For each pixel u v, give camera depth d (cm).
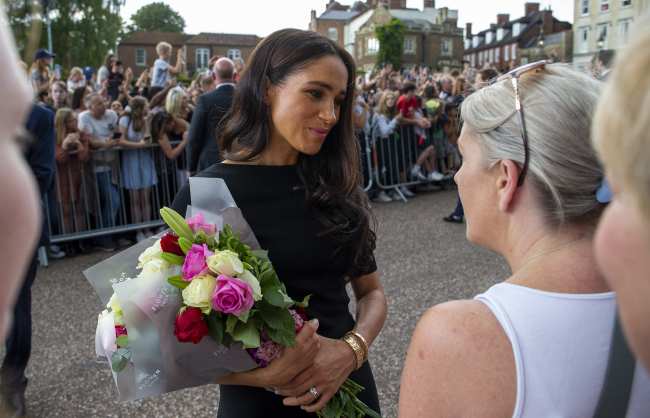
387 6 7488
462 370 90
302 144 164
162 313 138
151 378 141
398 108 833
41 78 665
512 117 100
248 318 139
